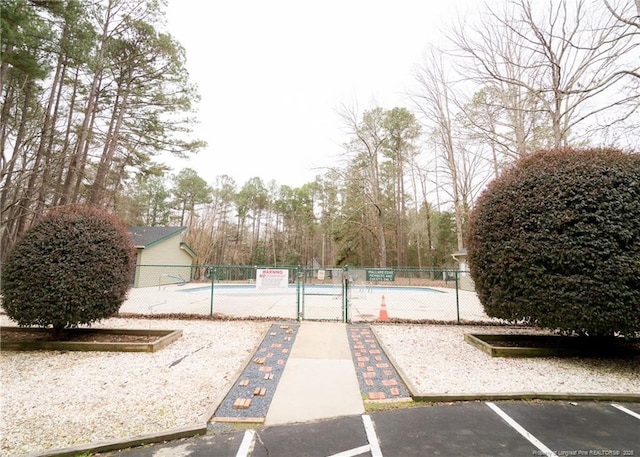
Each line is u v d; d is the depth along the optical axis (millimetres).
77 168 13984
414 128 24203
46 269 5199
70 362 4695
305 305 10672
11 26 8453
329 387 3842
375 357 4984
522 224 4992
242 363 4637
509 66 9641
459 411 3250
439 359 4895
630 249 4254
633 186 4422
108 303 5555
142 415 3105
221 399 3471
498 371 4375
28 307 5109
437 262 32031
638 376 4188
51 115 13773
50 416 3078
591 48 6301
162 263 18312
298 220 41500
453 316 8602
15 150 11375
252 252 38438
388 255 30734
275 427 2939
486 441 2686
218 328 6805
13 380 3986
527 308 4887
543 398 3535
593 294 4324
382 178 28703
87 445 2578
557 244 4605
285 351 5258
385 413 3211
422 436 2766
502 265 5129
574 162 4934
